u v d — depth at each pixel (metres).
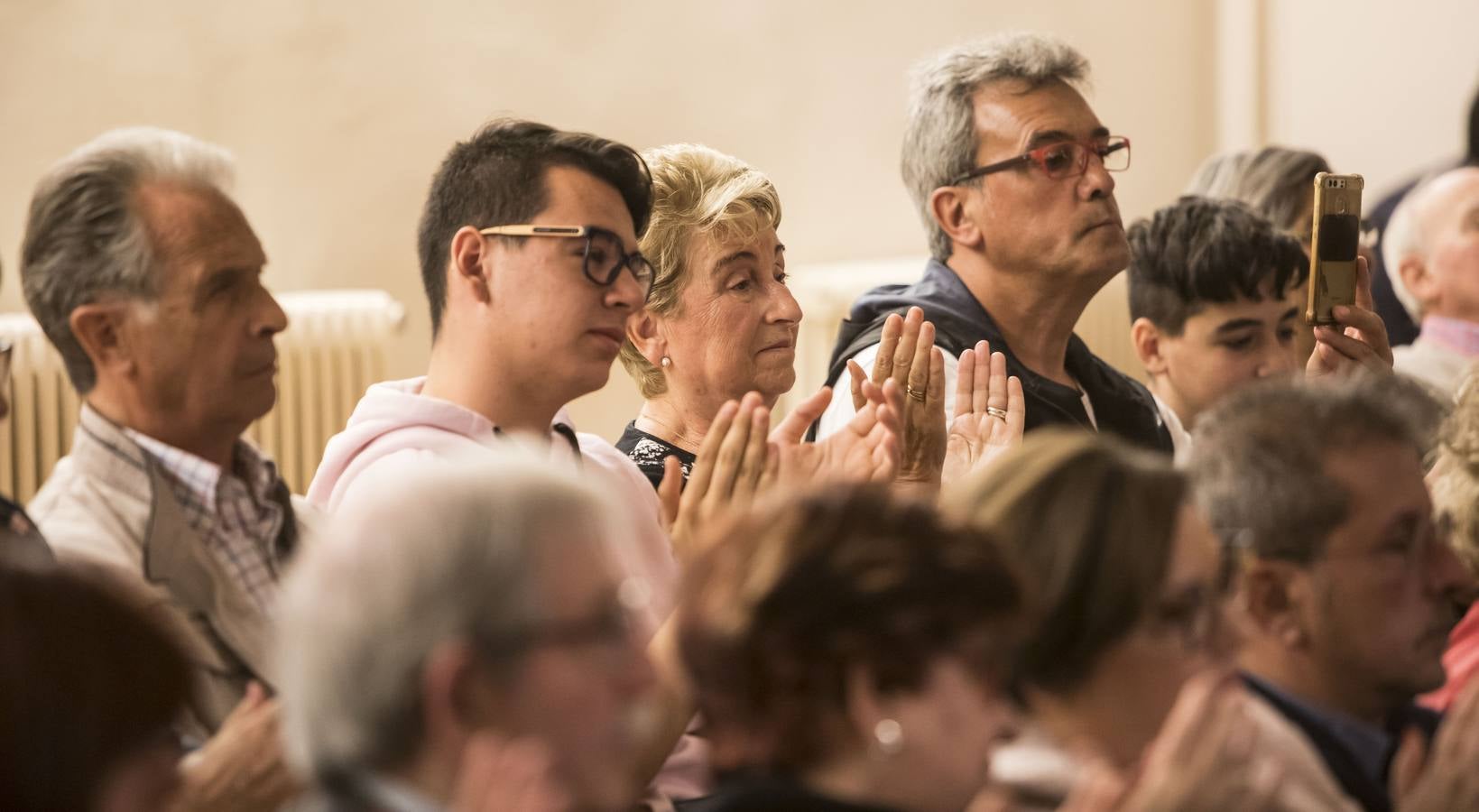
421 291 11.52
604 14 12.09
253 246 4.17
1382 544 3.71
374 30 11.23
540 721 2.64
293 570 4.10
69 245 4.03
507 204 4.90
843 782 2.80
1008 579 2.86
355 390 10.70
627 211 5.08
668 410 6.29
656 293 6.12
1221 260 7.14
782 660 2.77
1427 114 14.61
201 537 4.06
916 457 5.37
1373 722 3.92
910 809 2.79
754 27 12.80
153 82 10.50
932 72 6.70
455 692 2.62
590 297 4.90
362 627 2.63
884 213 13.56
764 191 6.22
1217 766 3.00
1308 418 3.78
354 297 10.85
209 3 10.66
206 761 3.34
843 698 2.78
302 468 10.54
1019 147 6.42
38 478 9.45
